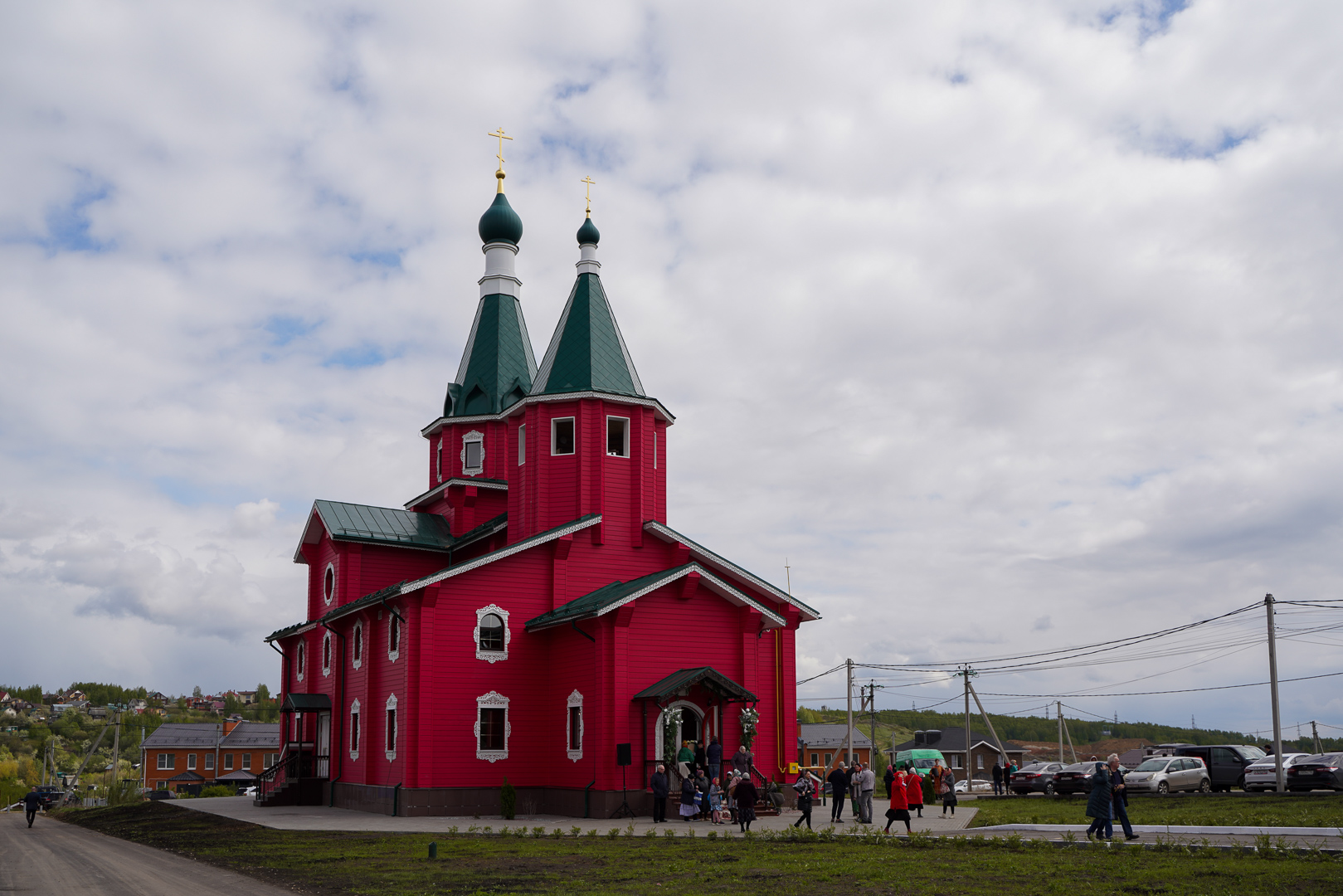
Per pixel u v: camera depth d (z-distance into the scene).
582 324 36.22
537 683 32.34
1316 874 14.80
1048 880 15.30
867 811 27.02
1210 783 37.59
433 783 30.25
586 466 34.28
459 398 43.25
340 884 16.78
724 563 34.16
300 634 41.31
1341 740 76.75
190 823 31.33
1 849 27.08
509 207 45.53
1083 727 144.38
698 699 30.66
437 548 38.88
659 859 19.00
